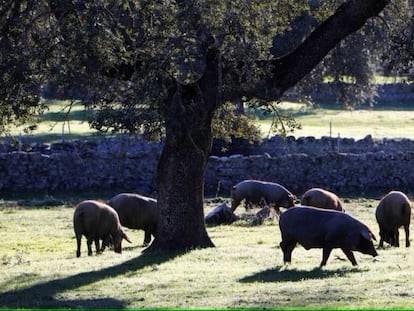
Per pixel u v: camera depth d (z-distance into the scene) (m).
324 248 26.47
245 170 56.91
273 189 47.69
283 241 27.27
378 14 32.09
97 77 28.17
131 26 28.48
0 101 28.39
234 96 31.20
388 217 34.38
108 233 33.78
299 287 23.00
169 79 29.27
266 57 30.03
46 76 28.22
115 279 25.80
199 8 27.84
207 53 29.97
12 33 28.45
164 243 32.84
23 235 41.19
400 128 79.94
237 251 31.98
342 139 61.31
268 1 29.73
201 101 31.00
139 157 56.53
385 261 28.03
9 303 22.45
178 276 25.88
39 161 55.97
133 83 28.52
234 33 28.39
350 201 53.56
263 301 21.12
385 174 57.91
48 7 28.91
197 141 32.25
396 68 30.30
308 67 32.38
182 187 32.81
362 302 20.53
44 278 26.22
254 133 35.06
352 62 66.25
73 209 50.28
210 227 43.12
